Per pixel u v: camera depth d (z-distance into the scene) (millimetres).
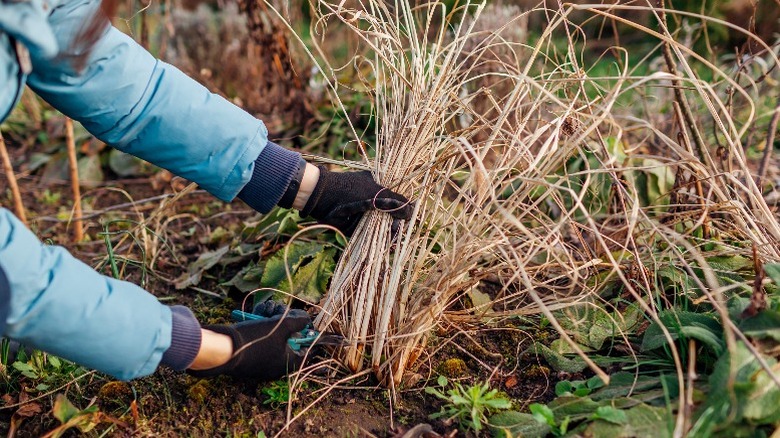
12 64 1268
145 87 1565
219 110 1630
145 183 3105
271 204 1714
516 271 1550
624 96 3324
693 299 1818
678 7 4109
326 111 3098
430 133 1823
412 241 1678
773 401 1372
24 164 3277
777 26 4051
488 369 1780
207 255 2361
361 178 1749
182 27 3904
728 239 2055
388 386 1705
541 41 1727
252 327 1598
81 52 1400
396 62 2102
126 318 1379
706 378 1550
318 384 1715
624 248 1520
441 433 1586
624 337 1673
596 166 2393
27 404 1710
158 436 1611
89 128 1594
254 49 3398
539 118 1863
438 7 3879
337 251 2125
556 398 1579
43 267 1291
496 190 1835
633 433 1416
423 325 1656
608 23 4641
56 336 1330
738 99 2879
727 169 2012
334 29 3691
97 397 1737
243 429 1618
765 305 1528
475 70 2707
